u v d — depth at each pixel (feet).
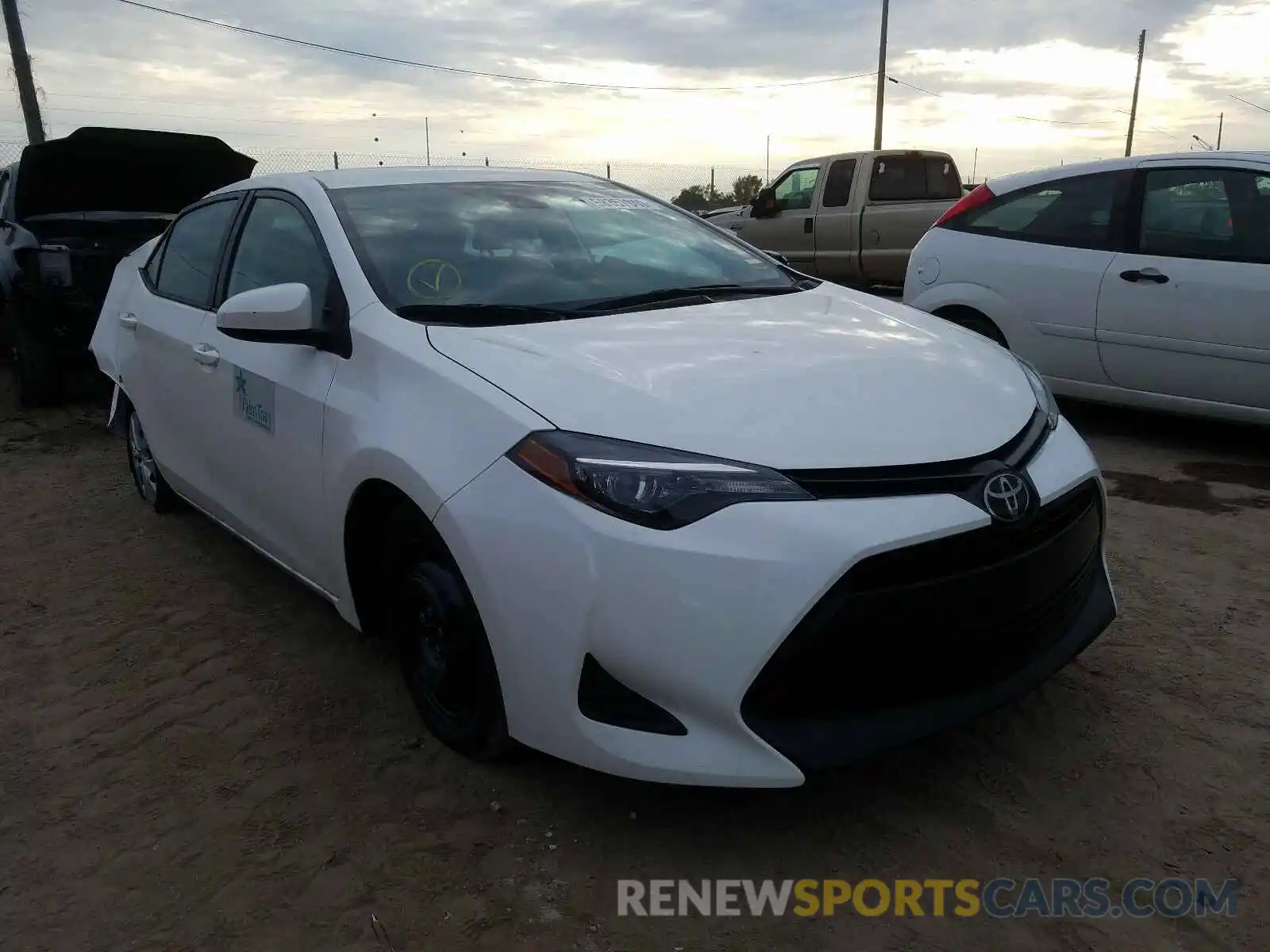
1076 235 18.80
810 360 8.78
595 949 7.07
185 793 9.01
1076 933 7.11
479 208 11.60
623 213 12.58
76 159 25.21
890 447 7.60
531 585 7.54
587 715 7.55
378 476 8.82
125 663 11.44
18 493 17.94
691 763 7.24
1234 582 12.57
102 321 16.87
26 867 8.11
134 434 16.34
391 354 9.14
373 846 8.16
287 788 9.00
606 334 9.27
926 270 21.06
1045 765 8.96
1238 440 18.95
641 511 7.19
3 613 12.84
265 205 12.37
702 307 10.41
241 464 11.69
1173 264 17.37
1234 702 9.87
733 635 7.03
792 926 7.24
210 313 12.66
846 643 7.16
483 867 7.88
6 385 27.99
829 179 40.55
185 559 14.51
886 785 8.75
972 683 7.92
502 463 7.78
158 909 7.58
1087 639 8.80
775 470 7.31
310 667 11.20
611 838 8.18
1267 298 16.29
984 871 7.72
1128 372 18.22
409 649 9.49
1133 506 15.40
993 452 7.95
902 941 7.08
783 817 8.38
